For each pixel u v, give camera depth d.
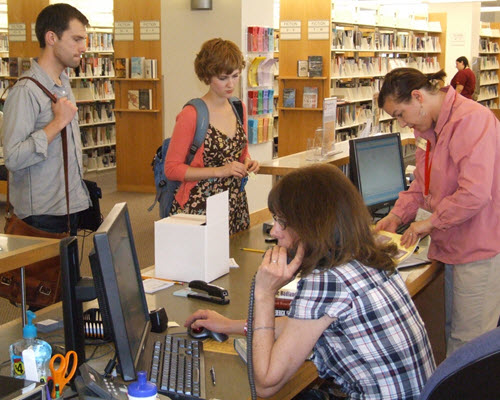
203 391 1.61
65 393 1.54
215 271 2.53
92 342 1.86
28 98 2.97
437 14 15.42
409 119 2.67
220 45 3.09
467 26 15.43
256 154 7.27
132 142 8.88
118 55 8.60
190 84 7.60
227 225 2.60
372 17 11.30
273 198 1.64
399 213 3.10
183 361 1.76
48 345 1.65
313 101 8.67
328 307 1.55
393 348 1.57
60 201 3.15
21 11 9.35
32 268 2.89
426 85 2.62
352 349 1.57
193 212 3.14
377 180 3.65
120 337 1.50
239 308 2.24
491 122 2.54
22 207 3.12
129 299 1.65
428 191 2.85
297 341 1.56
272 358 1.57
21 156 2.91
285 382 1.60
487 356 1.22
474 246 2.63
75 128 3.21
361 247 1.61
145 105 8.54
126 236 1.78
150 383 1.41
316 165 1.67
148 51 8.47
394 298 1.61
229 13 7.04
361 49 10.65
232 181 3.25
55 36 3.05
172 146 3.15
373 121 4.85
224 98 3.19
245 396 1.61
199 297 2.31
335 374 1.63
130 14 8.46
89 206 3.33
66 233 3.12
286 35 8.76
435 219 2.61
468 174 2.50
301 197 1.59
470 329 2.70
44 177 3.10
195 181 3.13
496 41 19.44
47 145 2.96
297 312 1.56
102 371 1.69
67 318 1.55
